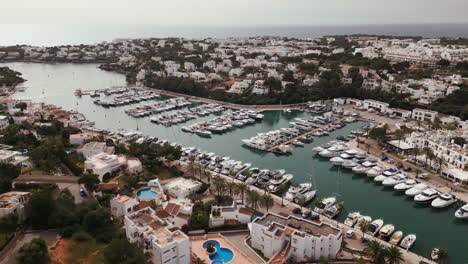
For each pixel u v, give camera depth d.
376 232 137.62
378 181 185.75
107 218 128.38
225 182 166.12
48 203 126.00
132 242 113.62
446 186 175.25
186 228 133.25
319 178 193.12
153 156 195.75
